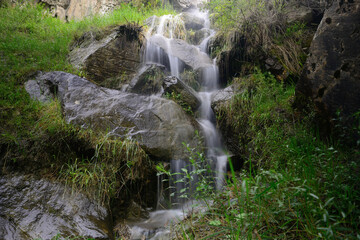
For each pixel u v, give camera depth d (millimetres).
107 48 5793
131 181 3736
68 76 4688
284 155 3592
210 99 5641
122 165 3807
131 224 3504
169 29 7445
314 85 3562
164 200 3990
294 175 2930
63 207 3227
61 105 4203
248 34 5684
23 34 6840
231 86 5305
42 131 3854
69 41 6664
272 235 2375
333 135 3430
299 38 5168
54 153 3725
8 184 3297
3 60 5430
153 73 5691
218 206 3033
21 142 3678
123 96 4605
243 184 2516
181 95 5246
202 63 6250
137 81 5516
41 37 6867
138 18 7574
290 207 2461
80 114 4074
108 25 6676
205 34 7520
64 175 3590
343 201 2299
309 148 3334
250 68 5594
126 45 6078
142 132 4191
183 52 6469
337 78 3299
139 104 4574
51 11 9195
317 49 3574
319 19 5523
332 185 2457
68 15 9023
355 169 2656
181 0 10719
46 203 3215
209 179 4250
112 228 3322
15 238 2744
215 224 2631
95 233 3012
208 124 5297
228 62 6031
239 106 4758
